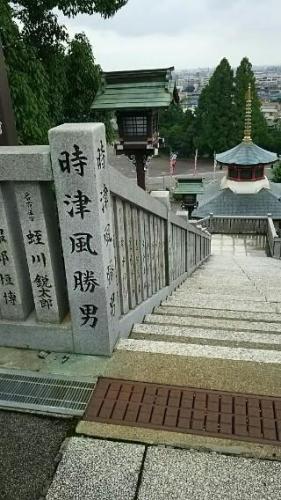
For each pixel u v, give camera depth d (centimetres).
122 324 349
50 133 248
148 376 286
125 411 255
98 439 235
